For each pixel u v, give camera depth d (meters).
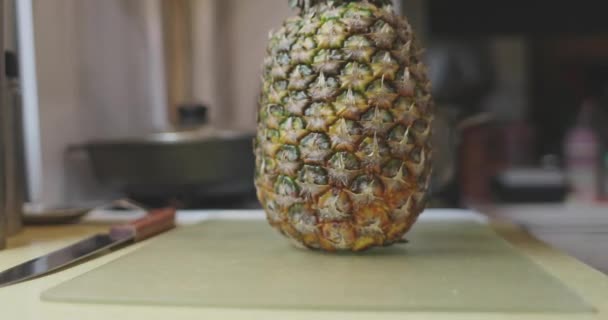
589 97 1.34
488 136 1.27
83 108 0.99
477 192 1.26
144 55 1.21
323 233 0.57
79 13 0.98
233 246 0.63
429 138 0.59
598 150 1.30
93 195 1.02
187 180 0.91
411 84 0.57
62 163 0.93
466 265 0.55
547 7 1.32
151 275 0.53
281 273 0.53
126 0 1.14
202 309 0.46
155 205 1.01
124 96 1.14
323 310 0.46
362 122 0.55
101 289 0.50
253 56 1.28
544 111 1.36
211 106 1.26
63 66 0.94
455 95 1.32
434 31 1.31
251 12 1.28
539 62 1.34
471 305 0.46
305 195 0.56
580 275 0.53
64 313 0.46
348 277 0.52
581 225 1.17
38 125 0.88
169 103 1.25
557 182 1.29
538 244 0.64
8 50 0.73
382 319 0.44
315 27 0.57
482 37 1.32
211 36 1.26
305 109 0.56
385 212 0.56
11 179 0.71
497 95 1.34
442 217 0.79
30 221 0.78
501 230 0.72
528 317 0.45
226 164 0.92
